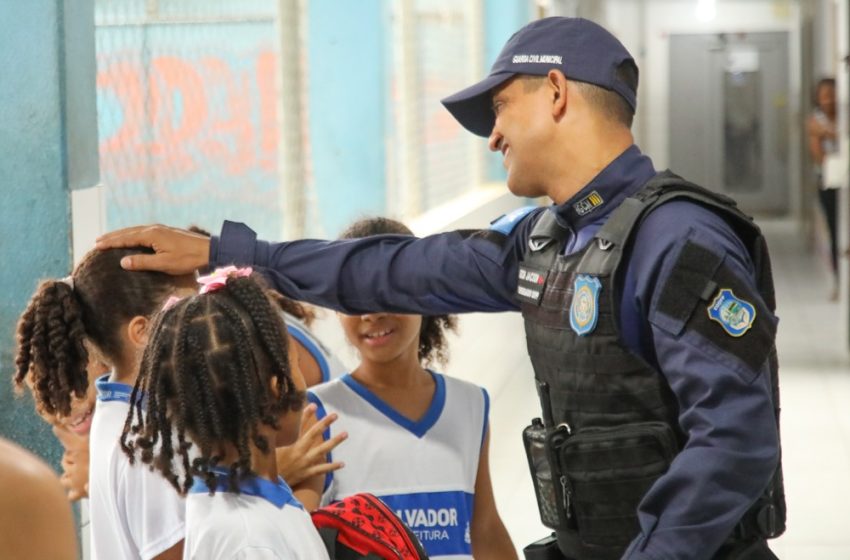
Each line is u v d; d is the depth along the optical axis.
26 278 2.38
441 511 2.19
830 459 5.20
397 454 2.19
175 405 1.57
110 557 1.83
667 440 1.72
